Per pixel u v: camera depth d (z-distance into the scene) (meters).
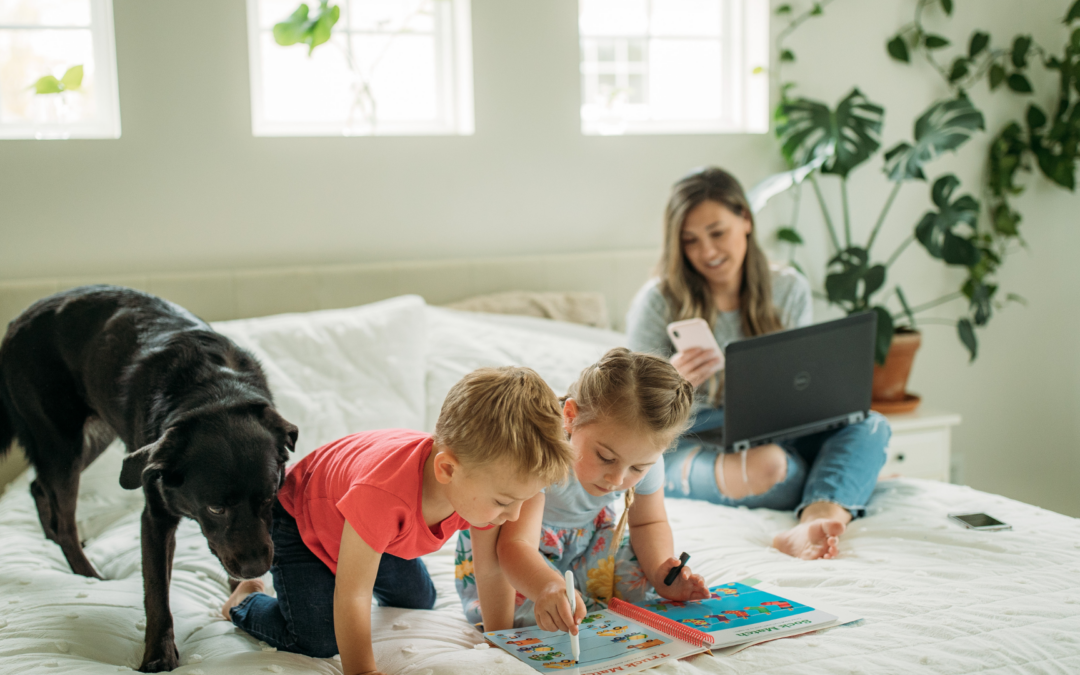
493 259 2.94
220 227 2.70
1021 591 1.36
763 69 3.18
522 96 2.96
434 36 3.02
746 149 3.24
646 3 3.26
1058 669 1.13
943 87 3.40
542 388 1.16
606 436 1.29
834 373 1.97
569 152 3.04
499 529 1.33
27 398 1.62
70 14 2.64
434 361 2.40
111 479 1.99
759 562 1.58
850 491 1.85
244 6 2.64
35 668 1.16
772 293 2.41
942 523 1.70
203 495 1.26
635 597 1.47
